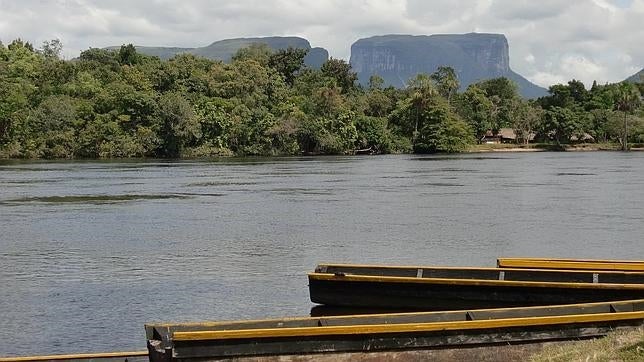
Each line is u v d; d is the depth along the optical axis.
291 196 51.03
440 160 109.81
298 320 13.59
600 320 13.28
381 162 103.06
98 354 14.22
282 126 126.56
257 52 177.38
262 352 12.59
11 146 110.88
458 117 149.62
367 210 42.44
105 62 155.62
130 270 25.06
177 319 18.88
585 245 30.33
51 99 117.94
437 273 19.22
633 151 147.50
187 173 76.69
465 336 13.05
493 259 27.23
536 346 13.16
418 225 35.94
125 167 88.38
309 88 157.00
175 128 116.00
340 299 18.84
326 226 35.72
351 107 144.88
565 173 76.12
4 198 49.59
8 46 144.38
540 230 34.28
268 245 30.05
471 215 40.00
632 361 11.09
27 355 16.09
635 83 188.38
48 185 60.16
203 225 36.22
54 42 156.25
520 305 17.64
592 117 157.25
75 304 20.45
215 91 137.12
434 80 171.12
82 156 114.12
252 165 94.00
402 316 13.84
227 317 19.05
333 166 91.69
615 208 43.22
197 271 24.83
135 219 38.56
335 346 12.77
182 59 149.88
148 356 13.98
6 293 21.81
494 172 78.38
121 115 115.94
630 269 19.83
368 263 26.33
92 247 29.67
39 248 29.48
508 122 168.88
